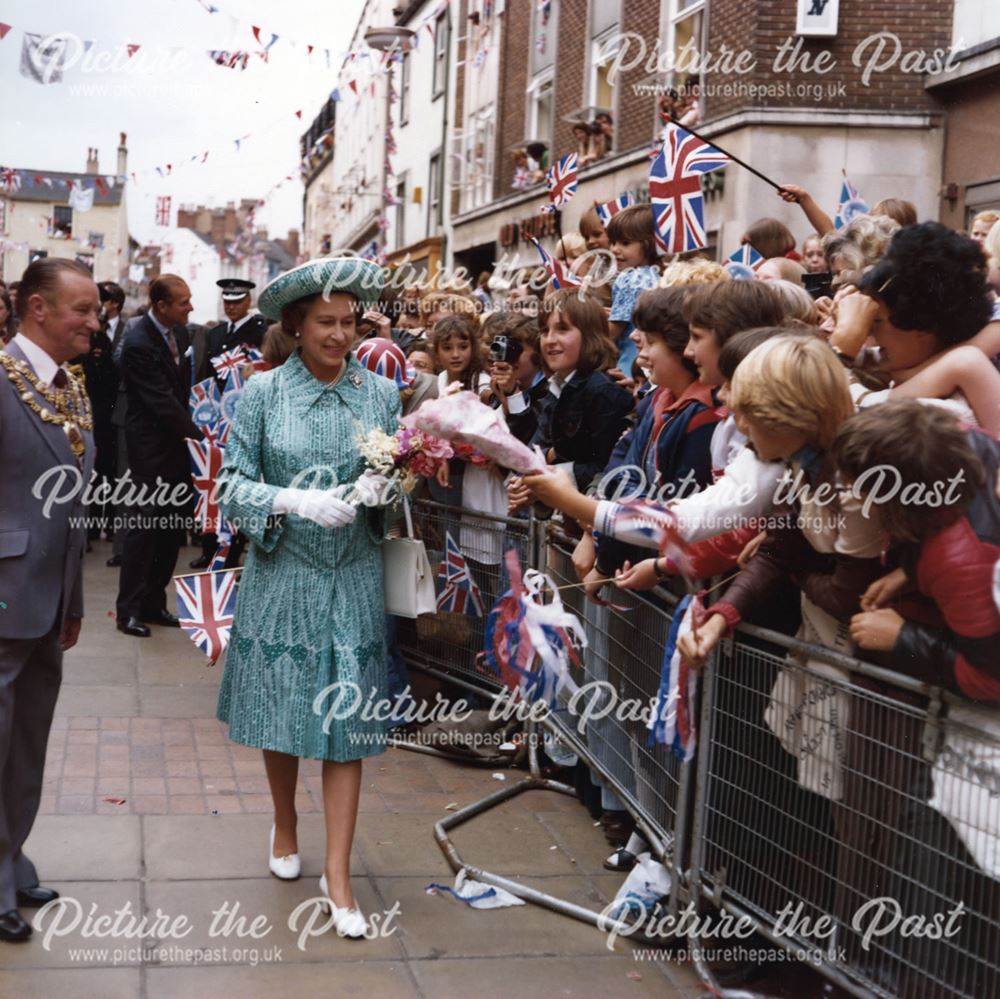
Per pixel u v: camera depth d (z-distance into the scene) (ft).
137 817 14.02
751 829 10.62
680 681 10.89
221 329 30.68
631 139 49.49
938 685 8.57
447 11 75.66
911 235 9.96
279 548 11.96
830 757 9.50
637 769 12.78
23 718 11.65
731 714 10.87
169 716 18.03
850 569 9.29
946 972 8.55
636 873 12.28
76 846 13.14
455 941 11.52
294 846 12.68
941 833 8.58
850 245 14.56
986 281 10.09
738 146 38.63
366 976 10.77
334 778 11.97
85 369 31.04
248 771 15.75
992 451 8.43
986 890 8.20
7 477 11.19
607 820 13.99
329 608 11.87
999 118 34.83
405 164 89.30
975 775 8.14
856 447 8.34
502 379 17.34
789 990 10.74
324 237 118.52
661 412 12.26
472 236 72.49
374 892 12.51
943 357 10.09
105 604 25.93
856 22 37.27
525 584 12.19
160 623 24.11
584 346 14.87
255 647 12.01
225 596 13.74
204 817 14.12
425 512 18.89
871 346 11.54
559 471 11.07
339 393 12.23
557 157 59.52
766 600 10.25
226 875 12.62
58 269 11.39
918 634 8.56
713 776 11.12
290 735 11.81
